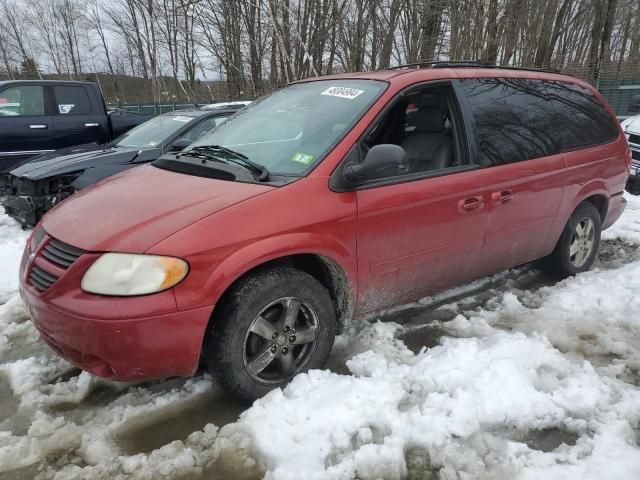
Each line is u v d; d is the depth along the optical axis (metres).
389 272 3.11
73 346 2.39
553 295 4.00
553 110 4.12
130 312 2.29
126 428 2.58
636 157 7.60
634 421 2.57
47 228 2.78
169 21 17.31
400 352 3.19
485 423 2.54
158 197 2.75
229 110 6.98
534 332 3.30
